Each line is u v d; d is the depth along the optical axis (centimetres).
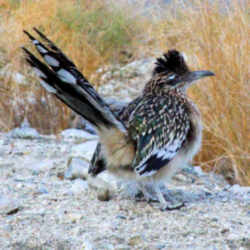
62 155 1259
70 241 802
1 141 1370
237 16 1423
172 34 1639
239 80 1334
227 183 1215
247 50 1362
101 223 865
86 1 2041
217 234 835
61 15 1847
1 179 1070
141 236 817
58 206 931
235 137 1313
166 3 1736
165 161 916
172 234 833
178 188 1087
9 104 1625
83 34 1911
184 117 945
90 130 1652
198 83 1368
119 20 2022
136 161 880
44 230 837
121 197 991
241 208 957
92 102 833
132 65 2008
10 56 1670
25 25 1734
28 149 1299
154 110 925
